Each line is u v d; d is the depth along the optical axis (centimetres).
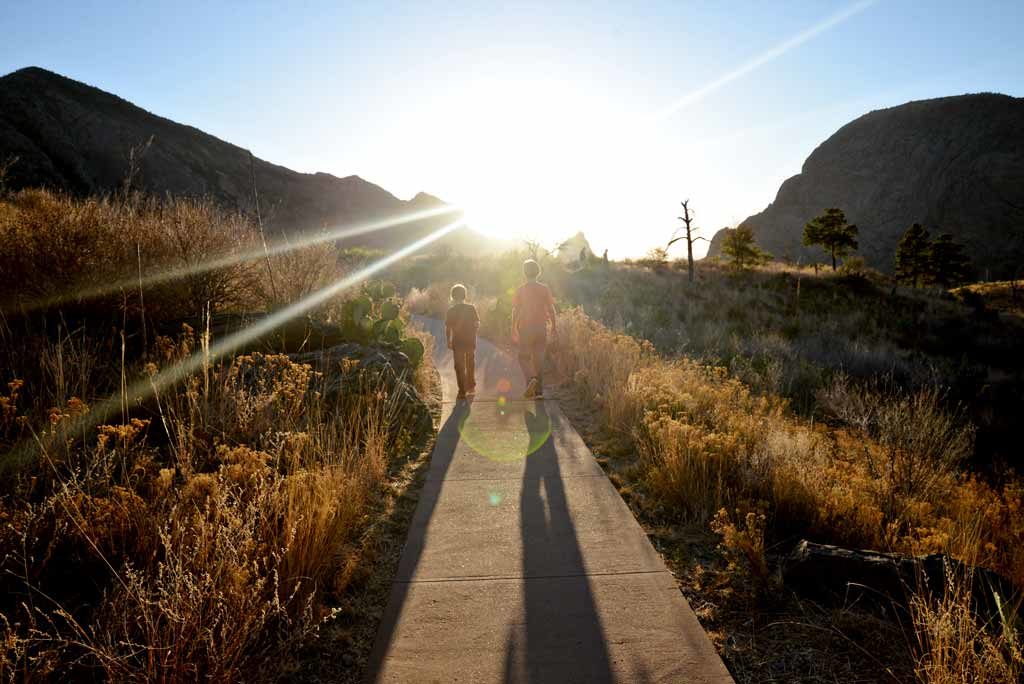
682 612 287
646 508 421
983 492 566
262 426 461
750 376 1058
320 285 988
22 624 242
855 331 2430
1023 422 1040
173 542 276
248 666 238
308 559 306
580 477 477
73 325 553
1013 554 382
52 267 539
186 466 346
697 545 365
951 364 1808
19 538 271
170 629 230
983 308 3225
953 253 5988
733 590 311
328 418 537
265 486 314
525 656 254
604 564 335
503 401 761
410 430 588
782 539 377
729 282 3734
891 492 428
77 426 394
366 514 403
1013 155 15950
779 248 19512
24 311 513
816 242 6059
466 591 308
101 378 480
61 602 261
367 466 454
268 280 837
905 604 285
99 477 325
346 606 296
